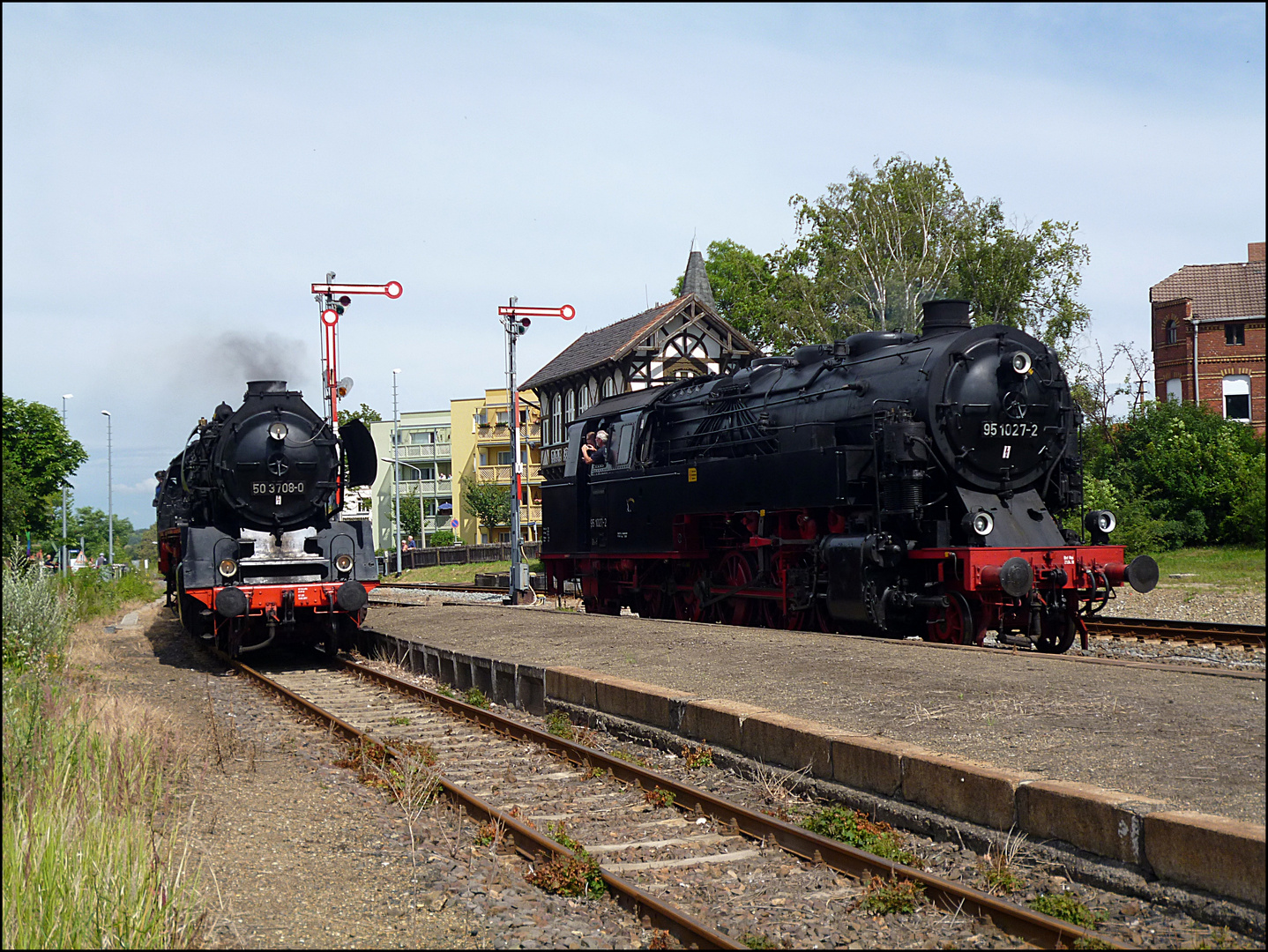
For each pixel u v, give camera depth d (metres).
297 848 6.45
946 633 12.66
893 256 35.09
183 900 5.39
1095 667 9.24
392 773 8.10
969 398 12.61
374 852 6.38
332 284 24.62
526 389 41.25
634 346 33.12
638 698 9.57
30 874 5.27
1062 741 6.95
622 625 15.22
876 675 9.60
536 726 10.62
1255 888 4.80
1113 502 26.86
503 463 61.19
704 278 47.03
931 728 7.58
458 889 5.73
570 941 5.09
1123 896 5.30
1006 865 5.67
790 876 5.91
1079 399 34.12
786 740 7.73
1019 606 12.29
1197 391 38.38
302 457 15.41
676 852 6.38
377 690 13.02
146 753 7.73
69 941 4.90
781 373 15.88
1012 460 12.80
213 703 11.84
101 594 26.16
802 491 13.77
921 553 12.56
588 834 6.80
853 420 13.76
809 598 13.83
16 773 6.83
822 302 36.16
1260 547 25.53
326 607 15.09
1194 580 21.86
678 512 16.78
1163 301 39.66
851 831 6.40
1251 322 37.84
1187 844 5.09
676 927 5.13
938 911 5.30
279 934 5.13
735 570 15.97
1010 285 34.88
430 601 26.58
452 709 11.30
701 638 12.97
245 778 8.14
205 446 15.69
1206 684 8.28
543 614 17.94
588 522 20.20
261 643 15.87
